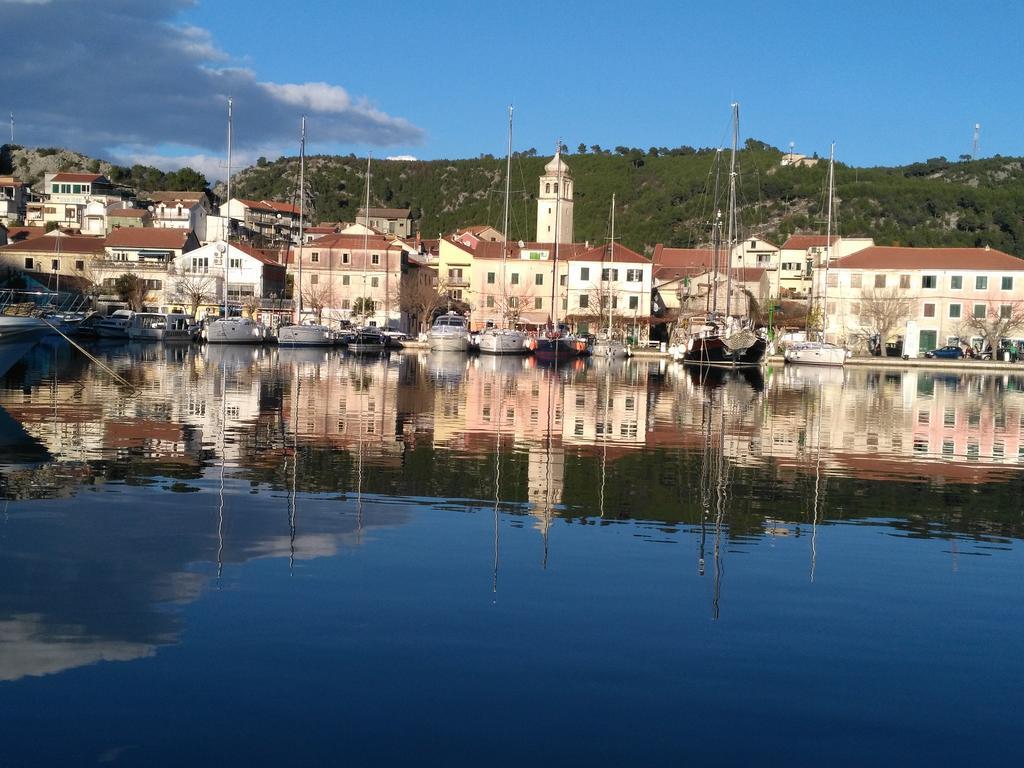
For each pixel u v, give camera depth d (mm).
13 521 13398
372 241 116812
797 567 12227
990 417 35375
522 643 9211
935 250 111438
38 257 115875
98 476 17156
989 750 7320
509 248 120625
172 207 154750
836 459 22297
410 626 9578
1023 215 165000
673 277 124562
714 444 24672
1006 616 10398
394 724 7461
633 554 12664
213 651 8781
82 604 9938
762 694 8211
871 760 7145
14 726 7273
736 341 72875
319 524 13812
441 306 115312
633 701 8000
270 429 24766
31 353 61625
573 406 35188
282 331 84688
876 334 105812
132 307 104688
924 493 17859
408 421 27859
